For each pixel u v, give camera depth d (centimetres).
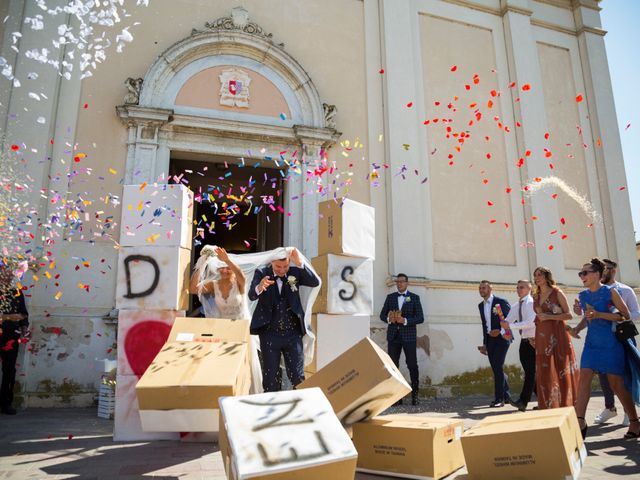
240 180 1041
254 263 643
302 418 233
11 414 556
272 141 806
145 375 333
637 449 375
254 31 827
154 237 420
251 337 431
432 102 936
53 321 644
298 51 867
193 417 326
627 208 1030
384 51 912
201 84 792
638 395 404
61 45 729
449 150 925
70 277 664
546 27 1097
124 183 711
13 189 650
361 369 308
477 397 794
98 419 527
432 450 293
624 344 411
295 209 799
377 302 808
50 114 698
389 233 838
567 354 465
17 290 567
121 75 752
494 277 896
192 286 481
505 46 1034
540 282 485
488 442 286
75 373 640
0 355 565
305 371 488
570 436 287
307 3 893
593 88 1078
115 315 662
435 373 795
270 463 203
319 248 516
